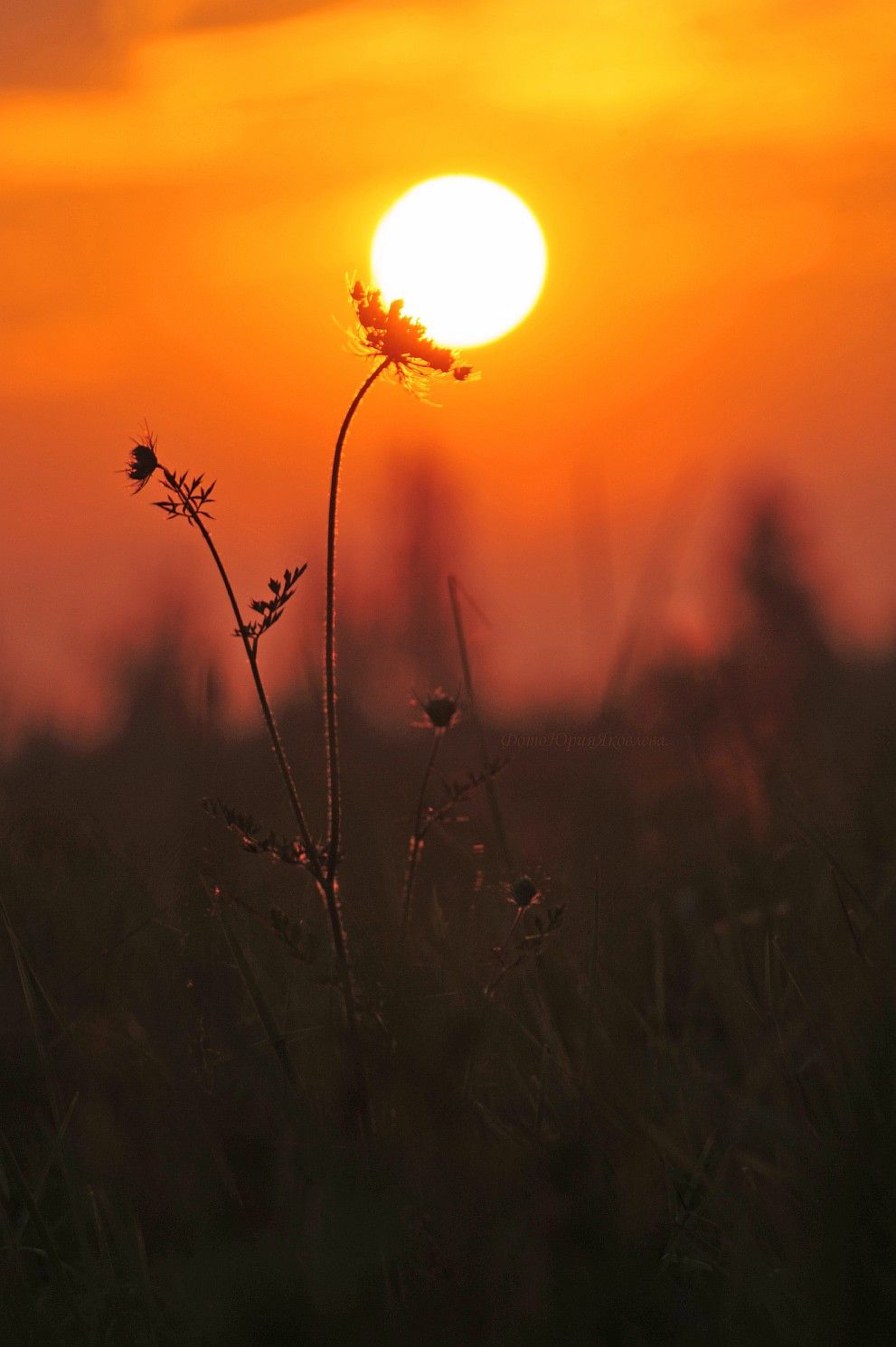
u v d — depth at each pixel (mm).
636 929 7004
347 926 5621
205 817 6875
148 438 4641
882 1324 3682
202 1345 3846
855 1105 4305
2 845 7812
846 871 6371
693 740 8508
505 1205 4270
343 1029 4590
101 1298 4328
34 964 6410
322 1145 4340
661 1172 4695
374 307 4695
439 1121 4410
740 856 7391
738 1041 5773
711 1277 4281
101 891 7125
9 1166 5242
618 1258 4066
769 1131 4910
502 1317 3938
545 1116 5074
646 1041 5891
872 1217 3873
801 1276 3969
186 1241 4629
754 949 6293
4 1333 4164
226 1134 5055
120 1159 5027
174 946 6418
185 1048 5684
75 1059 5668
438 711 4961
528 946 5262
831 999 4930
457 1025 4641
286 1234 4145
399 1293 4109
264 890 6734
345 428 4770
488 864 7176
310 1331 3732
